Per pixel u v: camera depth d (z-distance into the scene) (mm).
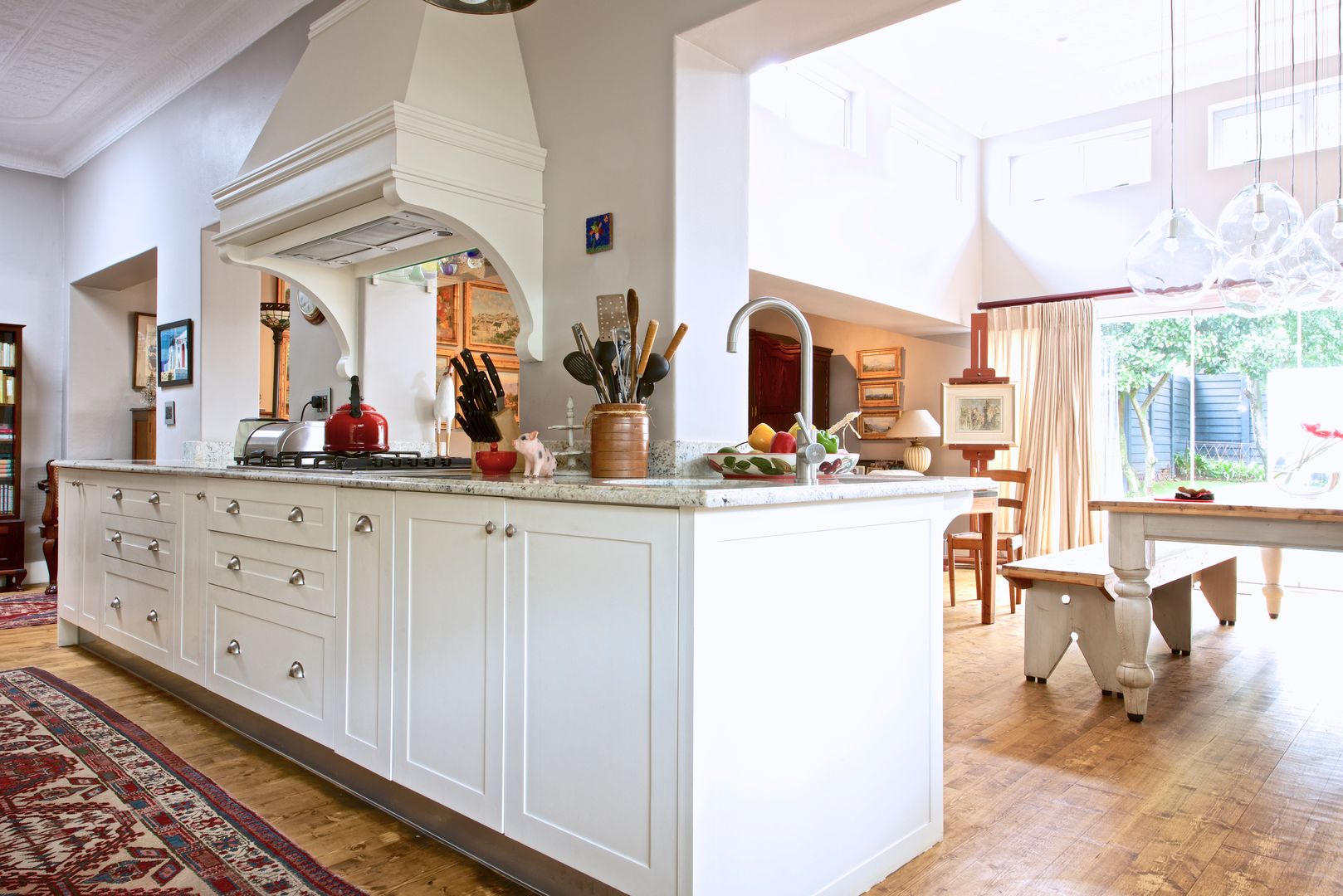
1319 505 2773
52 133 5398
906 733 1888
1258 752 2623
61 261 5980
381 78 2537
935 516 1988
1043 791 2301
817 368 8203
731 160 2648
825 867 1659
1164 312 6605
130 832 1993
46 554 5387
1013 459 7109
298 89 2939
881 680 1817
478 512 1799
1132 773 2436
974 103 6801
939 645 1994
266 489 2473
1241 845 1973
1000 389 6051
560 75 2730
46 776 2344
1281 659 3885
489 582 1768
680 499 1399
